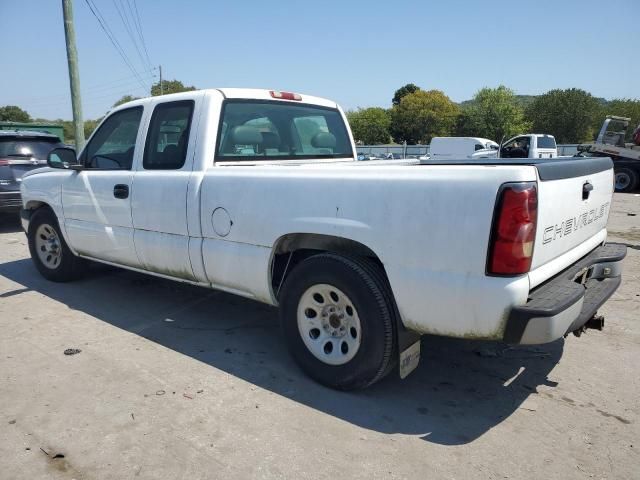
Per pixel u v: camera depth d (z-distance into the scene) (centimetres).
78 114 1156
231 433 289
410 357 317
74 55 1129
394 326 306
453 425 299
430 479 252
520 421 304
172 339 421
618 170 1792
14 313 482
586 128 6625
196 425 296
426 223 275
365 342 310
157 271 439
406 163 373
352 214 302
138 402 321
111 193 457
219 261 377
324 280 321
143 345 409
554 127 6712
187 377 355
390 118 8094
